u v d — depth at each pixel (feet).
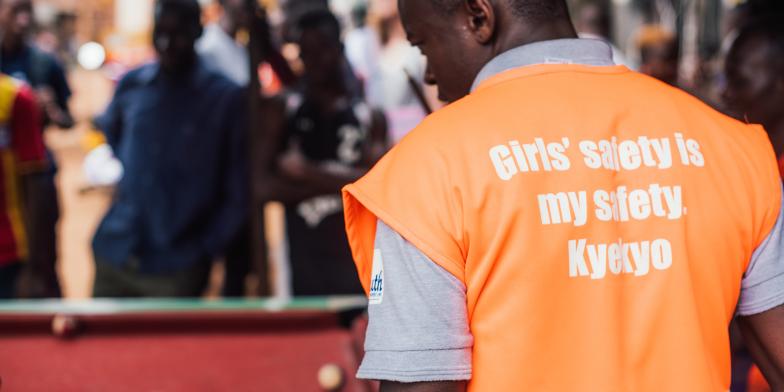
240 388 7.80
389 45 18.31
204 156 12.51
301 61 11.74
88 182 27.12
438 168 3.96
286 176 11.59
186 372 8.12
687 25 21.66
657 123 4.23
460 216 3.90
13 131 12.99
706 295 4.16
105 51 31.01
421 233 3.90
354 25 22.49
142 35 37.78
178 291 12.69
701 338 4.11
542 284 3.92
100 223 13.00
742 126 4.47
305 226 11.80
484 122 4.06
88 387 7.86
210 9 18.28
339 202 11.76
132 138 12.67
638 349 4.04
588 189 4.01
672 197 4.12
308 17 11.62
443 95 4.73
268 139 11.71
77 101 48.29
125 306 9.04
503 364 3.93
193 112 12.53
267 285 11.99
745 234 4.22
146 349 8.62
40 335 8.95
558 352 3.96
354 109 11.85
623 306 4.05
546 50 4.32
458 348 3.92
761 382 5.96
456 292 3.92
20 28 16.62
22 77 16.74
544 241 3.93
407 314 3.92
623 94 4.27
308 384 7.88
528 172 3.96
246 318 8.91
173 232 12.56
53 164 14.75
